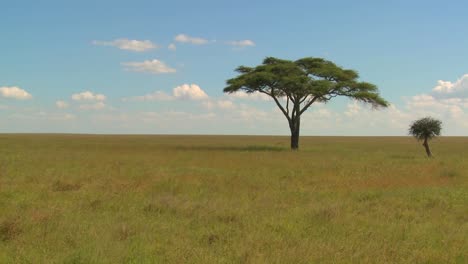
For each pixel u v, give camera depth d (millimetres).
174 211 12297
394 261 8117
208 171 23266
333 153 41500
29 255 7938
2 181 17938
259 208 12898
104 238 9078
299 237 9539
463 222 11578
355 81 49719
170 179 19047
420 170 24188
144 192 15664
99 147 49500
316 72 49094
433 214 12438
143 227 10281
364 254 8383
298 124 51250
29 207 12633
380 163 28938
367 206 13625
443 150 51000
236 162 29688
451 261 8086
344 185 18438
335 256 8172
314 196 15477
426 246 8992
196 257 7941
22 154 33969
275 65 49469
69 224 10258
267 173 22719
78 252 7953
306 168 25578
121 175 20656
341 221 11211
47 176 19688
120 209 12547
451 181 20141
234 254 8180
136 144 61375
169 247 8586
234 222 11031
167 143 68000
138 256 7914
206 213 11891
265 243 8984
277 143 71062
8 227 9625
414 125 37969
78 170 22656
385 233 10039
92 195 14781
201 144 64562
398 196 15539
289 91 48938
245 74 51219
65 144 57719
